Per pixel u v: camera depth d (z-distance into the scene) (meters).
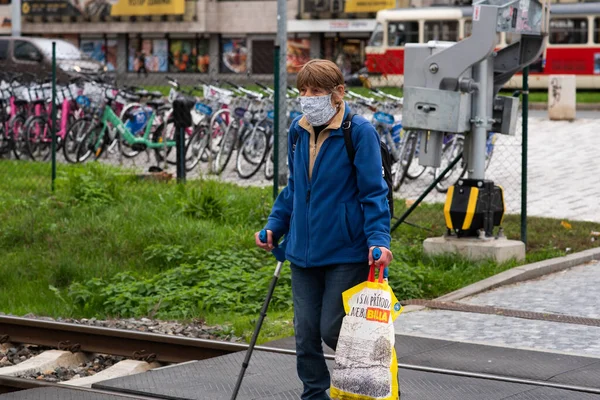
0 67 42.72
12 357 11.58
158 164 26.81
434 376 9.45
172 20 78.88
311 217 7.40
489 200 15.60
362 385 7.11
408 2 68.25
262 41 77.88
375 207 7.21
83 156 27.11
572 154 28.80
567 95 34.69
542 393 8.87
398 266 14.45
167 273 14.88
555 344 11.13
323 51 75.25
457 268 15.01
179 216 18.47
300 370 7.79
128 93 28.12
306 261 7.44
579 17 52.97
